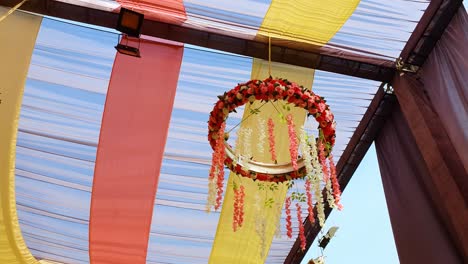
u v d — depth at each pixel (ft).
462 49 11.16
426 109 11.99
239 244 17.13
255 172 11.67
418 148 12.85
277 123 14.25
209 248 17.47
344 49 12.81
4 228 15.12
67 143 14.28
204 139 14.51
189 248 17.54
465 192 10.64
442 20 11.68
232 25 12.14
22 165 14.96
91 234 15.92
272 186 12.62
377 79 13.25
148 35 12.12
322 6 11.44
